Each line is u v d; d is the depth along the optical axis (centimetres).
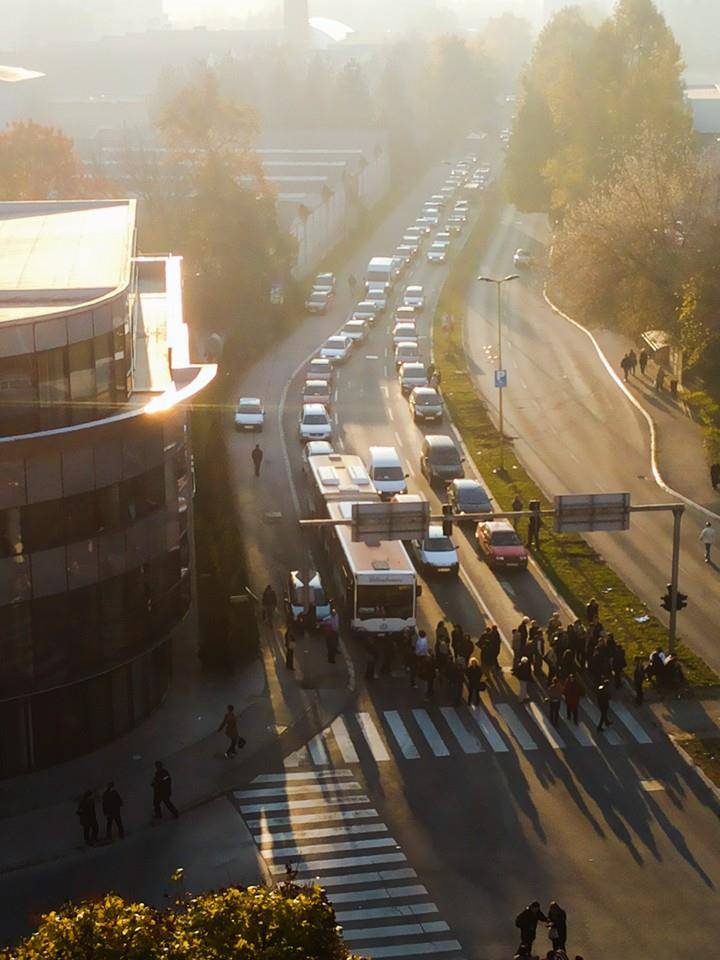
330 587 6034
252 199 11494
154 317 6138
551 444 8244
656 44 12744
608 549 6506
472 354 10644
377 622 5469
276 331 11494
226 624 5156
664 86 12444
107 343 4544
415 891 3725
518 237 15962
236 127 11769
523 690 4991
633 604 5784
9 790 4275
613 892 3719
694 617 5669
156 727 4719
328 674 5191
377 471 7244
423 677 4972
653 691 5000
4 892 3738
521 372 10031
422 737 4678
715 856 3906
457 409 9106
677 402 8956
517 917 3422
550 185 14575
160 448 4503
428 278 13900
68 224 6306
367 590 5456
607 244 9144
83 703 4466
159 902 3681
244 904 2088
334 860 3897
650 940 3500
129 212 6650
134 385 5066
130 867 3875
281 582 6069
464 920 3588
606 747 4591
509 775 4403
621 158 11725
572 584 6050
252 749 4575
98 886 3772
